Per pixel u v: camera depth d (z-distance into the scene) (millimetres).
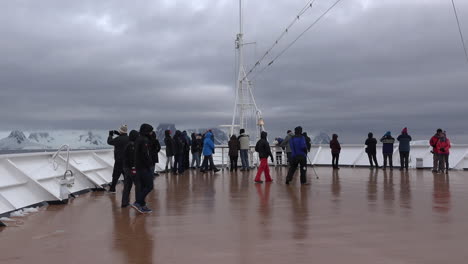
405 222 5980
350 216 6520
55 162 9727
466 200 8258
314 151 22594
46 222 6305
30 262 4148
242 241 4914
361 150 21219
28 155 8648
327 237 5062
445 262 3982
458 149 18578
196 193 9945
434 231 5359
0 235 5406
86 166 11297
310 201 8289
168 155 16281
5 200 6957
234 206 7754
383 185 11336
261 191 10195
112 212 7230
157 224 6078
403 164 17297
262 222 6098
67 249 4652
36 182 7945
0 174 7504
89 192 10266
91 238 5195
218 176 15336
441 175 14867
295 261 4047
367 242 4789
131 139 7895
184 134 19344
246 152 17688
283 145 16266
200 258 4215
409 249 4465
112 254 4426
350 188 10648
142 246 4750
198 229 5664
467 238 4969
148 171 7090
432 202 7992
